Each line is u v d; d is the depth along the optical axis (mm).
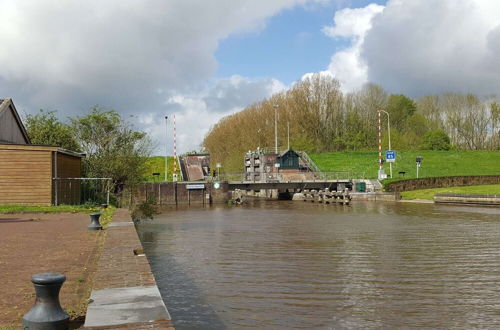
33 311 5297
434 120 112438
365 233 22703
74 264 9250
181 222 30047
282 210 43031
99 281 6586
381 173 63750
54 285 5336
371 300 9883
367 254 16016
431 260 14766
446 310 9172
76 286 7484
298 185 63688
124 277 6832
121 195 33500
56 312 5344
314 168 82250
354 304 9578
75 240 12539
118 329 4641
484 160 90875
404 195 59125
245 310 9156
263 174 78250
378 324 8328
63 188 26281
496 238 20484
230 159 96125
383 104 106938
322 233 22781
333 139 104688
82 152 35750
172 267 13664
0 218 19312
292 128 99812
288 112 101250
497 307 9375
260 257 15430
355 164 87125
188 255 15898
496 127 107750
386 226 26328
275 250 17016
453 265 13891
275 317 8703
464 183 68250
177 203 57375
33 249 11047
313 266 13742
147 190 56219
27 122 40969
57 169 25484
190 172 81750
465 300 9898
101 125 35906
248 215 36656
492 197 44906
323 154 96312
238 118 110688
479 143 109500
